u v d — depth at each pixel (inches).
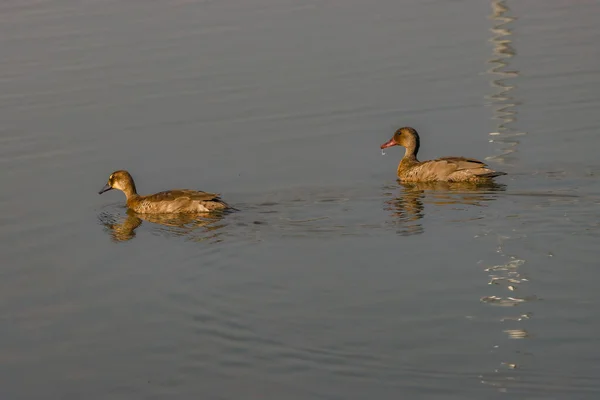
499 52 1026.1
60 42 1075.9
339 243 649.0
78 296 600.1
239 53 1032.8
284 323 541.6
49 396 502.0
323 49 1040.8
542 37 1070.4
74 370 522.0
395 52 1031.0
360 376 487.8
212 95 940.0
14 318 578.2
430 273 593.9
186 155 829.2
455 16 1139.3
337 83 960.3
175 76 981.8
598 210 674.2
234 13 1156.5
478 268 597.0
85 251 666.2
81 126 884.0
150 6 1187.9
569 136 831.7
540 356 494.0
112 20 1140.5
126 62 1016.9
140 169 804.6
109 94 946.1
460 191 736.3
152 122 890.1
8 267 645.9
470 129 861.2
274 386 487.2
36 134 869.2
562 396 460.8
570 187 722.2
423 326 529.7
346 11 1160.8
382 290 573.3
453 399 464.4
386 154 825.5
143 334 547.8
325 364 500.1
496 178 754.2
